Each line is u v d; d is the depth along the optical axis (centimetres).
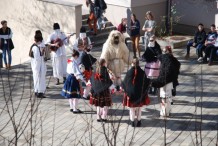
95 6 2120
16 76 1739
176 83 1305
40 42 1476
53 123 1309
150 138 1208
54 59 1617
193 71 1750
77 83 1350
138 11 2172
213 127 1267
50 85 1631
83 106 1430
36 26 2239
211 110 1386
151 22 1931
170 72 1270
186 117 1334
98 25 2144
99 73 1252
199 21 2184
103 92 1247
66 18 2072
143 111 1383
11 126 1282
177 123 1295
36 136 1218
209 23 2150
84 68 1405
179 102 1451
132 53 1953
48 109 1415
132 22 1908
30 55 1474
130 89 1219
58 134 1238
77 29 2052
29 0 2238
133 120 1255
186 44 2080
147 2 2186
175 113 1362
